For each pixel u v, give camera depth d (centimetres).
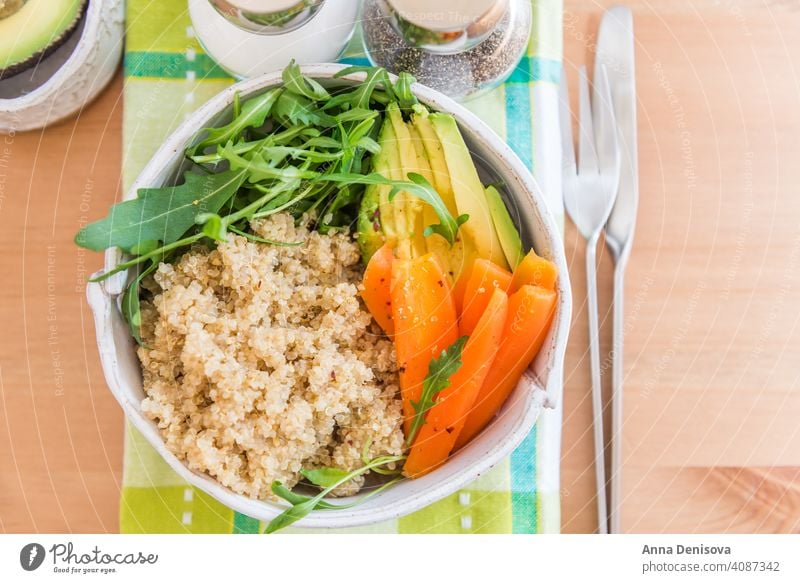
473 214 40
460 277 40
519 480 44
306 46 42
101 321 38
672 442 46
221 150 38
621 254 46
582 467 46
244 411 38
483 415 40
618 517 46
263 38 41
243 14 40
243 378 38
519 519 44
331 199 41
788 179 47
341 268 41
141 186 39
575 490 46
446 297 39
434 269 39
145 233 38
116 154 45
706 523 46
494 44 42
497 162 40
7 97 44
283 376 39
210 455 38
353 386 39
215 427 38
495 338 38
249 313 39
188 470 38
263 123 40
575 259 46
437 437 40
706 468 46
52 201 45
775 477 46
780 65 47
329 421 39
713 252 47
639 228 47
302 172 38
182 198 38
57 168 45
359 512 38
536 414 39
